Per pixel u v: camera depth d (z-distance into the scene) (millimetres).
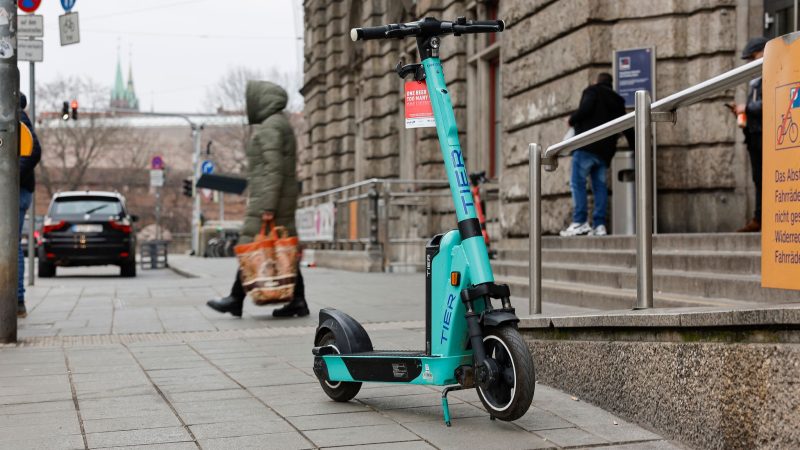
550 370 5242
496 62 16953
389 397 5145
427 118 4633
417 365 4508
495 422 4438
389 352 4812
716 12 10539
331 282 14281
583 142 5781
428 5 18891
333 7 27359
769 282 3633
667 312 4246
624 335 4512
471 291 4227
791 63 3523
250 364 6375
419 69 4629
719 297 6832
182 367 6254
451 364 4391
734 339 3701
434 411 4734
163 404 4973
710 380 3809
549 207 12078
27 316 9797
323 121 28672
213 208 95812
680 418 4016
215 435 4230
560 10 11781
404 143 22156
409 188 18938
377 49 23344
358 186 18344
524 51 12859
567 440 4082
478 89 17359
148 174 92000
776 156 3604
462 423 4438
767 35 10414
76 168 81688
